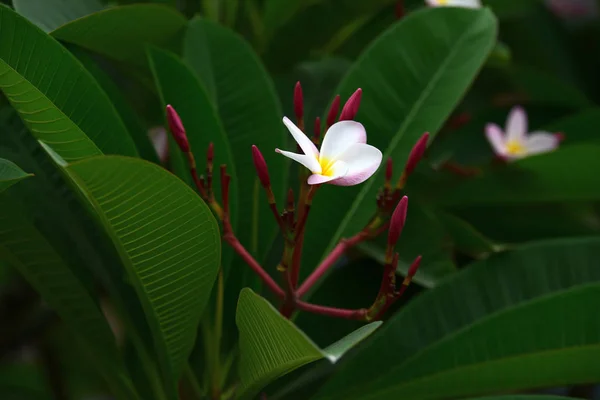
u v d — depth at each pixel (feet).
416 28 4.63
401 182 4.13
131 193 3.80
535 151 5.16
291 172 4.76
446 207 5.03
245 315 3.88
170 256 3.94
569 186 4.92
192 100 4.42
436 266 4.55
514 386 4.37
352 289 4.58
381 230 4.17
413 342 4.39
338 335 4.52
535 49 5.77
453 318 4.42
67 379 5.99
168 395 4.30
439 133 5.23
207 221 3.88
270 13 5.01
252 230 4.46
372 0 5.00
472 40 4.60
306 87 4.96
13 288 5.69
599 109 5.19
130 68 4.74
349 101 4.04
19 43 4.04
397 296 4.00
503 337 4.32
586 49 5.89
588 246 4.50
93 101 4.15
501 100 5.49
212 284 4.04
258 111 4.60
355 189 4.49
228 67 4.66
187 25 4.61
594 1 6.04
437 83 4.57
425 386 4.35
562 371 4.34
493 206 5.08
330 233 4.48
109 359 4.38
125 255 3.93
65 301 4.33
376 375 4.36
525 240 5.08
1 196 4.11
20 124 4.43
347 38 5.20
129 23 4.45
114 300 4.42
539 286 4.46
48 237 4.33
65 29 4.32
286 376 4.51
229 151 4.40
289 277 4.05
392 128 4.55
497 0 5.39
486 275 4.47
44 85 4.10
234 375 4.48
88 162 3.71
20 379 6.06
